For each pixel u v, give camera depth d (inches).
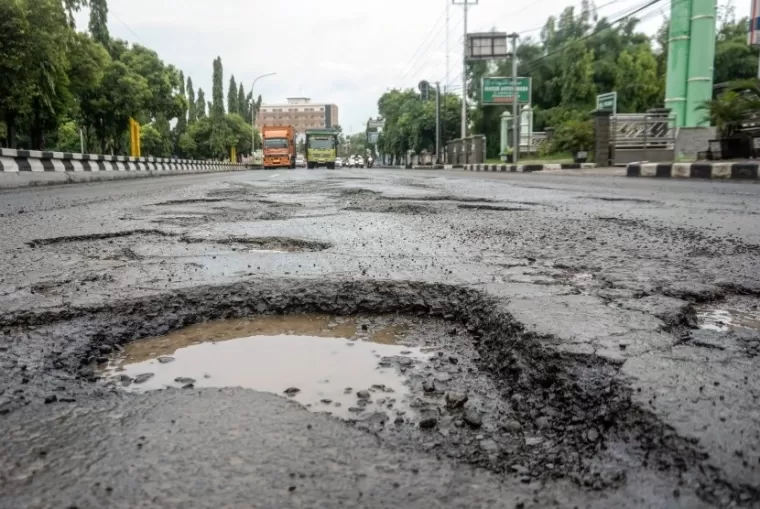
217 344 76.4
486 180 627.5
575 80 1830.7
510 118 1633.9
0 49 743.1
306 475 41.3
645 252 141.0
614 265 123.3
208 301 94.7
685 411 49.6
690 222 206.4
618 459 43.7
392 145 2945.4
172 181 651.5
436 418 52.1
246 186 493.7
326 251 141.1
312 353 72.1
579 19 1988.2
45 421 50.3
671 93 927.7
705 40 868.0
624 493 39.0
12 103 799.7
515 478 41.3
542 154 1450.5
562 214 238.5
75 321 84.2
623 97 1774.1
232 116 3321.9
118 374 65.5
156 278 109.2
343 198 331.3
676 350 66.3
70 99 977.5
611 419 50.3
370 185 509.0
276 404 53.6
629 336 71.4
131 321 85.1
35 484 40.4
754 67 1566.2
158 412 51.9
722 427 46.6
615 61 1867.6
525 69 2023.9
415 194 369.4
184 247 149.9
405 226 195.2
